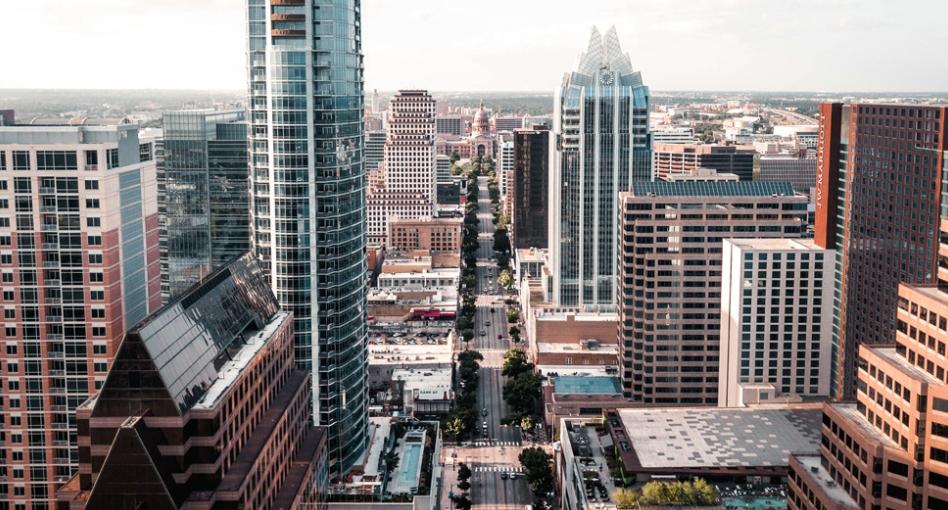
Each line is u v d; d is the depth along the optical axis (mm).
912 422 158875
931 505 157750
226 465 165750
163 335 158625
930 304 161125
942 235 167250
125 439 147125
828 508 175375
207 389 165500
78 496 155625
